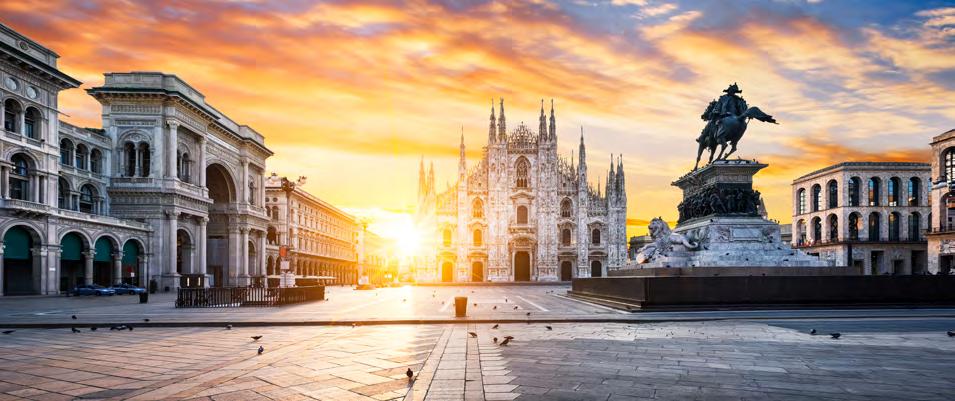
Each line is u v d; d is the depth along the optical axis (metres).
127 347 16.42
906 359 13.44
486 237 116.88
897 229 86.81
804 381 11.10
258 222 83.38
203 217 67.25
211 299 32.72
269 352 15.16
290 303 34.44
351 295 51.84
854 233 87.12
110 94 60.06
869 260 85.50
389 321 22.56
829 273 30.08
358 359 13.84
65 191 54.59
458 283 104.19
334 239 127.69
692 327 20.47
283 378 11.66
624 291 29.36
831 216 90.62
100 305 35.31
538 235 116.25
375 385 10.96
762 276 26.95
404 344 16.47
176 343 17.20
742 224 32.19
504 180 117.88
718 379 11.31
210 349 15.84
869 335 17.75
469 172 119.12
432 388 10.66
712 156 35.25
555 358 13.80
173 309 31.05
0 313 28.53
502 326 21.42
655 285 26.28
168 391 10.64
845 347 15.34
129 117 60.81
